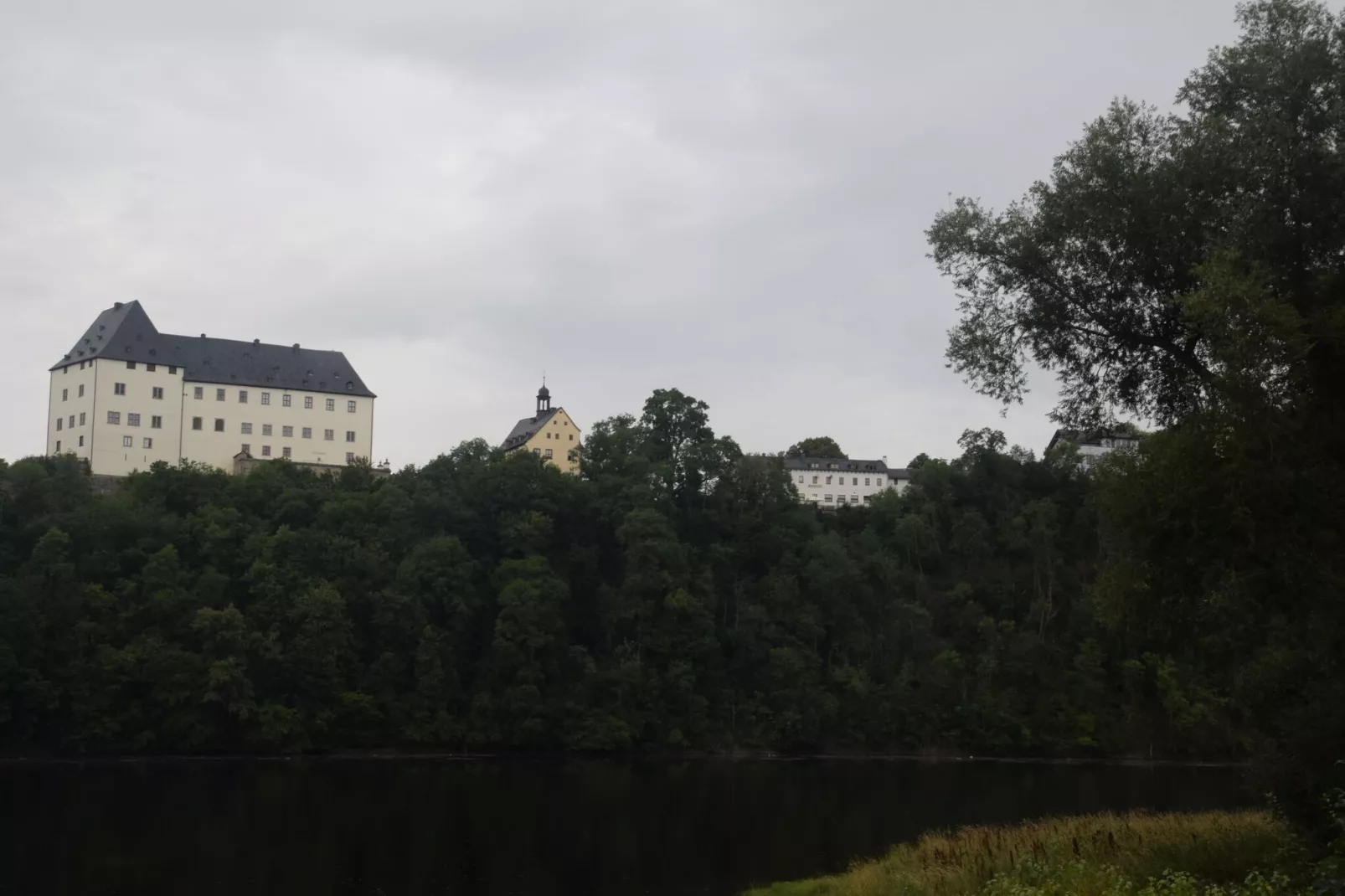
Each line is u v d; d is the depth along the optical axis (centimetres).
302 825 6172
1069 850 3225
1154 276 3114
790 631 11869
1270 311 2544
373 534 11131
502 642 10475
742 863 5306
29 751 9175
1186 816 4012
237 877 4831
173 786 7719
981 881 3072
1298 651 3128
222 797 7219
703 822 6569
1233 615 3059
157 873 4841
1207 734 11038
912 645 12075
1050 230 3186
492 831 6159
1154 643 3147
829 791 8231
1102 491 3078
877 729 11450
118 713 9400
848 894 3581
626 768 9962
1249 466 2638
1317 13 3044
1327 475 2688
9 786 7481
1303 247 2947
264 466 11762
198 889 4588
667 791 8156
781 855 5522
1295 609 2894
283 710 9625
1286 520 2711
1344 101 2858
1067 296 3278
